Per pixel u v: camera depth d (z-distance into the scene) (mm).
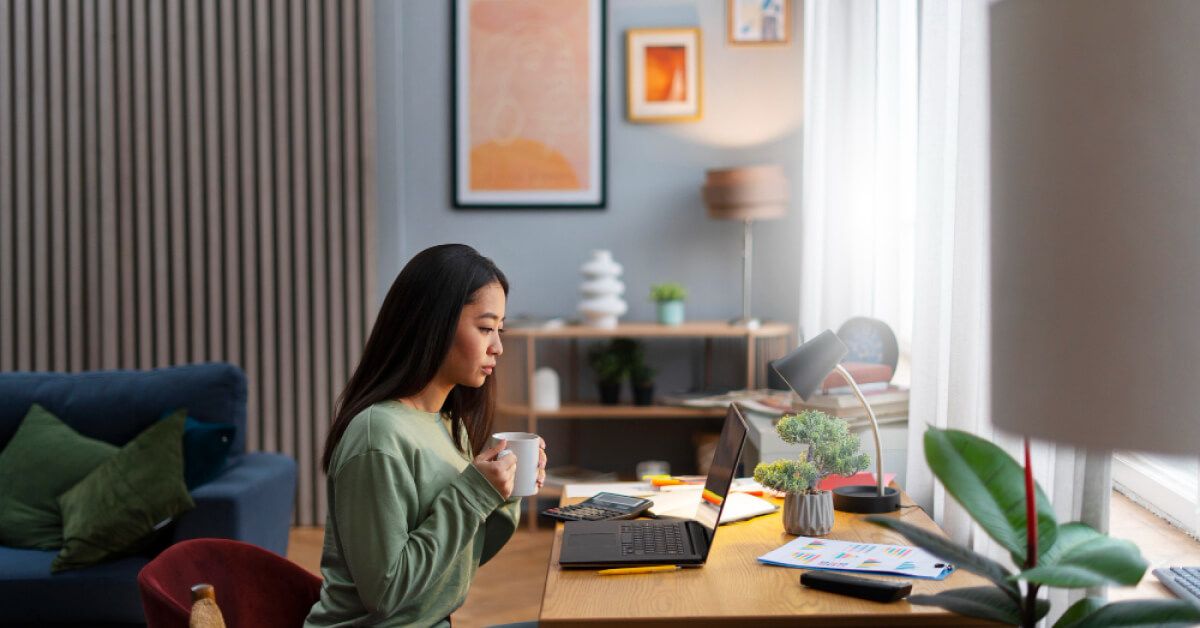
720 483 2121
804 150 4512
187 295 5102
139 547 3152
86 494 3199
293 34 5004
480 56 5062
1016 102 1191
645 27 5027
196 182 5043
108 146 5035
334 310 5082
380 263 5109
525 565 4320
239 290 5117
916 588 1827
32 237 5094
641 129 5055
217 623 1505
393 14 5035
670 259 5074
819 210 4215
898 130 3746
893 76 3734
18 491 3354
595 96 5039
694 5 5004
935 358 2848
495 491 1869
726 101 5012
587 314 4785
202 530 3170
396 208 5086
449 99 5090
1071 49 1131
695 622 1692
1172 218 1091
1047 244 1158
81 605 3039
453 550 1834
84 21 5016
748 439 3814
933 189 2820
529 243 5113
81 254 5090
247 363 5098
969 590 1524
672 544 2078
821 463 2256
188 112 5039
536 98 5059
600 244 5090
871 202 3971
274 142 5074
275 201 5086
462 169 5094
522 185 5086
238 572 1978
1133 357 1110
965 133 2545
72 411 3607
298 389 5098
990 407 1264
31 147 5070
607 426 5129
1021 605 1427
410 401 1969
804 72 4629
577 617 1696
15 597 3039
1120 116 1104
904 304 3812
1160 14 1083
